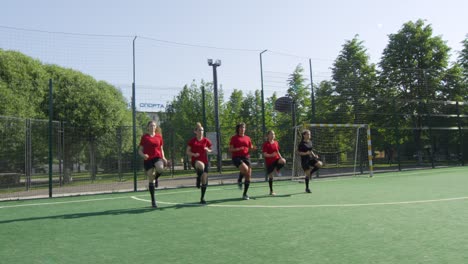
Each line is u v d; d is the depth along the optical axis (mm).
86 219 7125
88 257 4457
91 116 21906
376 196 9562
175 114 32281
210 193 11445
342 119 20812
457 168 21078
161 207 8484
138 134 19125
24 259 4453
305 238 5109
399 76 28984
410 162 25578
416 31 32312
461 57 34062
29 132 15117
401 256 4117
